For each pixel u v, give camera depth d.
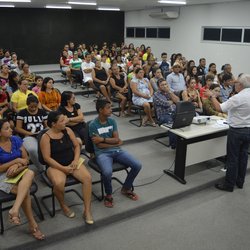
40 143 2.60
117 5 10.27
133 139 4.37
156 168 3.60
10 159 2.47
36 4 10.10
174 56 8.15
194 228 2.64
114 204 2.84
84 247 2.38
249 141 3.03
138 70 4.95
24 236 2.37
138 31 12.56
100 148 2.90
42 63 12.24
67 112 3.57
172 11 10.40
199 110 4.62
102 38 13.05
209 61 9.36
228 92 4.64
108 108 2.85
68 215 2.62
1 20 11.19
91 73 6.50
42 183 3.12
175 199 3.08
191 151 3.25
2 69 5.23
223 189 3.26
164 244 2.43
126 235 2.53
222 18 8.66
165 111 4.24
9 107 4.12
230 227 2.66
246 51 8.14
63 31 12.24
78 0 8.80
